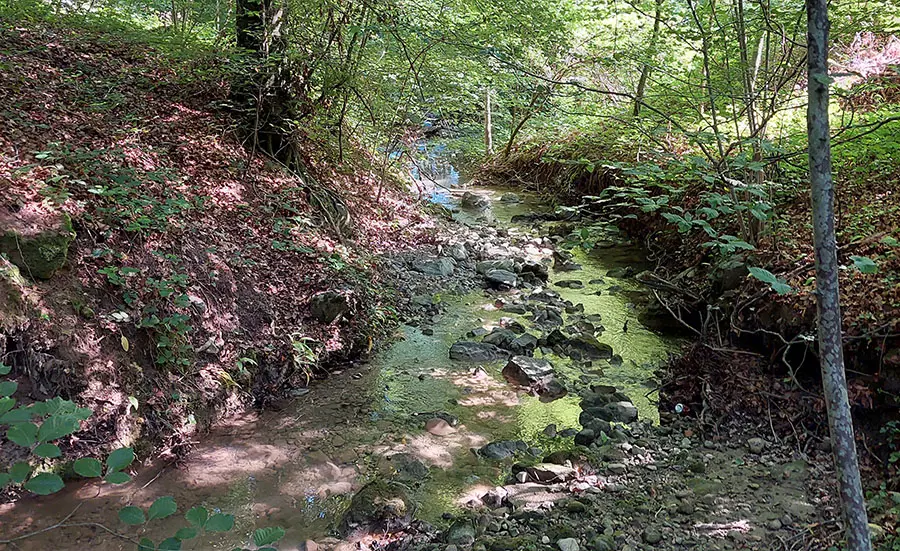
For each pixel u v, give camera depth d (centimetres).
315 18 782
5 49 729
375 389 543
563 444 469
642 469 435
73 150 562
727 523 375
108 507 380
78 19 962
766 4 572
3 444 377
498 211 1218
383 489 396
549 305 735
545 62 1045
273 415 497
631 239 970
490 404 526
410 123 1081
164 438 439
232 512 384
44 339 412
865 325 439
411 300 728
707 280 670
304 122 827
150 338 465
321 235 711
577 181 1220
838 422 206
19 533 351
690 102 700
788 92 668
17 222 434
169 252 523
